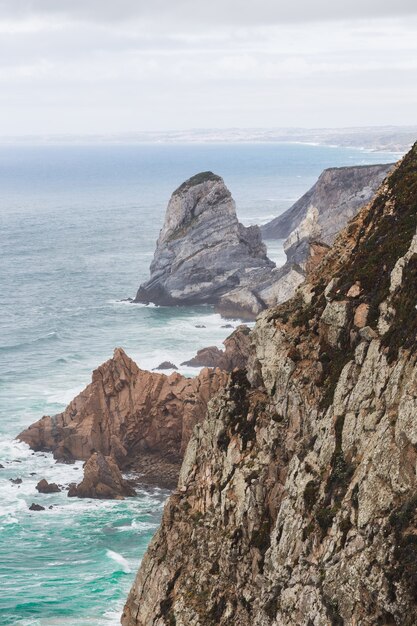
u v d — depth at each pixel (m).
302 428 54.81
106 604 84.75
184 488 61.72
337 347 55.16
